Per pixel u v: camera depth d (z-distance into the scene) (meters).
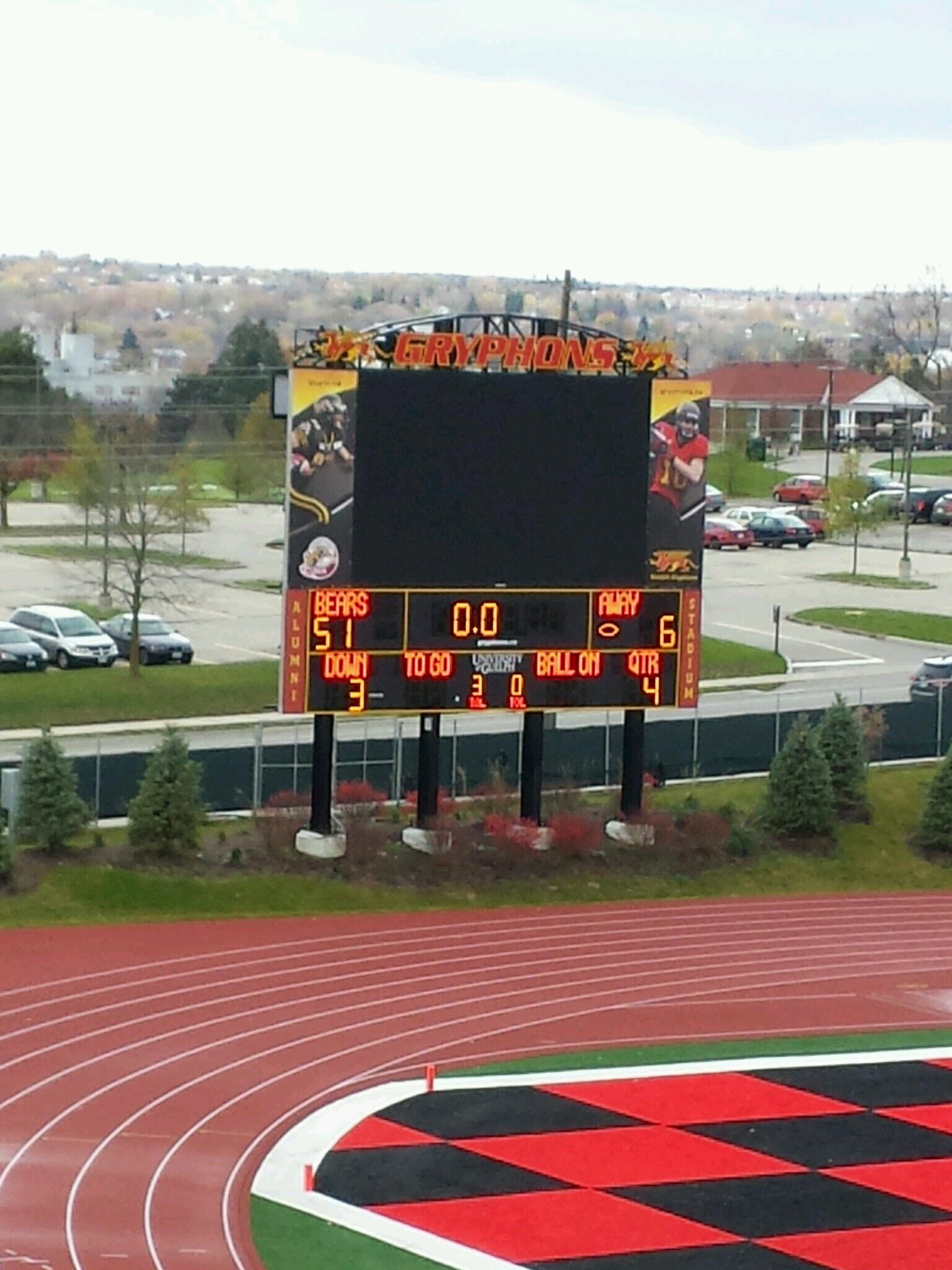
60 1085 37.94
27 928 48.41
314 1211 32.34
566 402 51.47
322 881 52.88
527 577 51.59
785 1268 30.97
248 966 46.78
